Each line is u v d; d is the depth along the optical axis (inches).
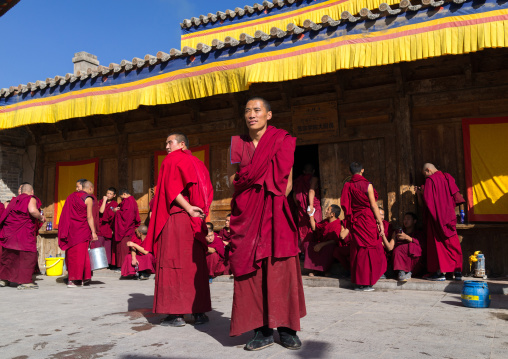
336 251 260.7
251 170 113.9
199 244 149.8
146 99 312.3
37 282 297.1
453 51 227.0
